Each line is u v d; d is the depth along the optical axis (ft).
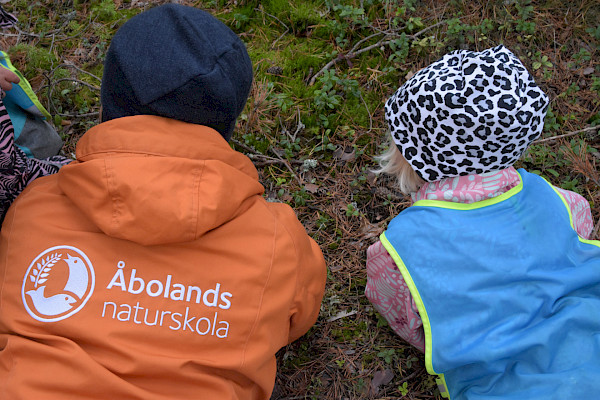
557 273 5.65
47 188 5.33
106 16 10.91
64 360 4.66
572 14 10.48
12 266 5.01
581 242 6.06
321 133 9.63
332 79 9.60
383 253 6.63
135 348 4.80
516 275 5.57
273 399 7.53
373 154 9.42
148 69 4.81
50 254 4.94
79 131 9.83
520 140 5.50
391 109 6.06
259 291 5.21
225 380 5.09
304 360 7.82
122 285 4.90
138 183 4.60
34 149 7.89
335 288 8.36
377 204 9.04
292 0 10.73
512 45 10.27
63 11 11.02
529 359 5.59
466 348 5.61
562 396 5.27
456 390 6.11
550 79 9.93
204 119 5.17
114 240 4.97
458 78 5.43
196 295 5.02
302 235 6.02
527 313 5.56
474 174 5.81
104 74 5.13
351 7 10.05
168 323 4.92
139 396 4.67
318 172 9.33
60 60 10.43
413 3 10.64
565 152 8.92
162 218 4.61
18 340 4.79
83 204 4.77
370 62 10.16
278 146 9.48
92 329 4.74
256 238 5.29
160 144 4.94
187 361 4.87
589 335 5.53
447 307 5.73
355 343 7.96
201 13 5.16
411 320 6.63
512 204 5.80
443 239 5.76
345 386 7.63
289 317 5.98
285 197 9.10
